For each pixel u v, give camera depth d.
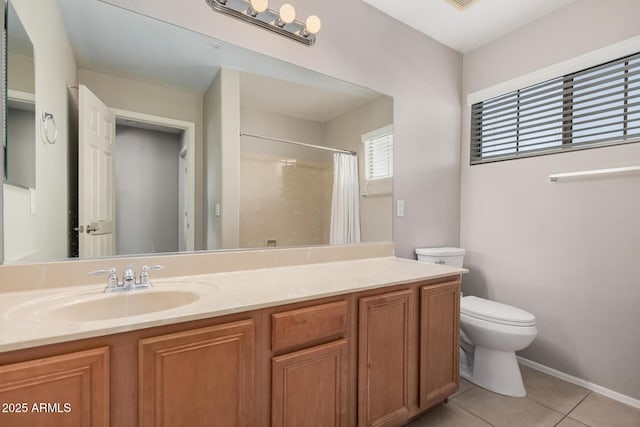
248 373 0.98
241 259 1.52
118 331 0.78
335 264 1.78
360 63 1.93
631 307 1.71
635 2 1.69
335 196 1.86
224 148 1.52
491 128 2.34
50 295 1.03
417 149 2.24
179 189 1.40
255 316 1.01
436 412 1.63
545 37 2.05
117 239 1.26
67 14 1.17
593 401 1.73
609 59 1.77
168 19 1.34
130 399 0.81
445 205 2.41
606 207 1.80
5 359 0.69
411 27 2.19
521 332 1.68
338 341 1.20
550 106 2.12
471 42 2.37
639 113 1.66
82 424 0.74
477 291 2.44
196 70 1.44
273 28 1.45
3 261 1.04
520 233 2.19
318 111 1.79
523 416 1.60
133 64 1.30
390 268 1.66
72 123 1.18
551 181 2.03
